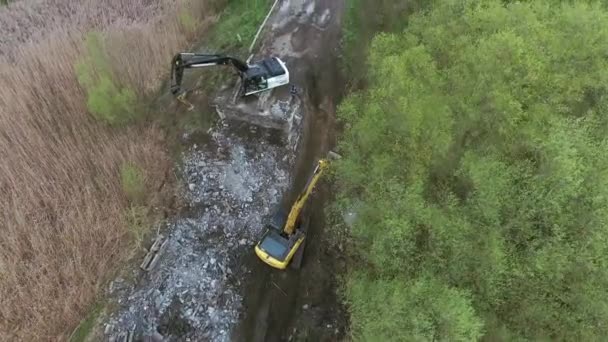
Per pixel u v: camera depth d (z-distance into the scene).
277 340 19.92
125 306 20.23
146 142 25.00
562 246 14.27
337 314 20.33
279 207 23.16
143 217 22.53
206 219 22.70
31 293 20.28
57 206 22.53
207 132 25.08
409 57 16.88
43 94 26.34
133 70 27.81
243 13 30.91
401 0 23.28
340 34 28.72
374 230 16.47
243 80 24.47
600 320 14.62
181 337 19.80
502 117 15.21
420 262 15.46
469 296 15.02
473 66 15.83
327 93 26.70
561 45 16.16
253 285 21.17
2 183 23.20
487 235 14.49
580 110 16.53
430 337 13.74
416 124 15.36
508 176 14.79
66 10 34.69
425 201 15.61
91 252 21.42
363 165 17.38
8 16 34.62
